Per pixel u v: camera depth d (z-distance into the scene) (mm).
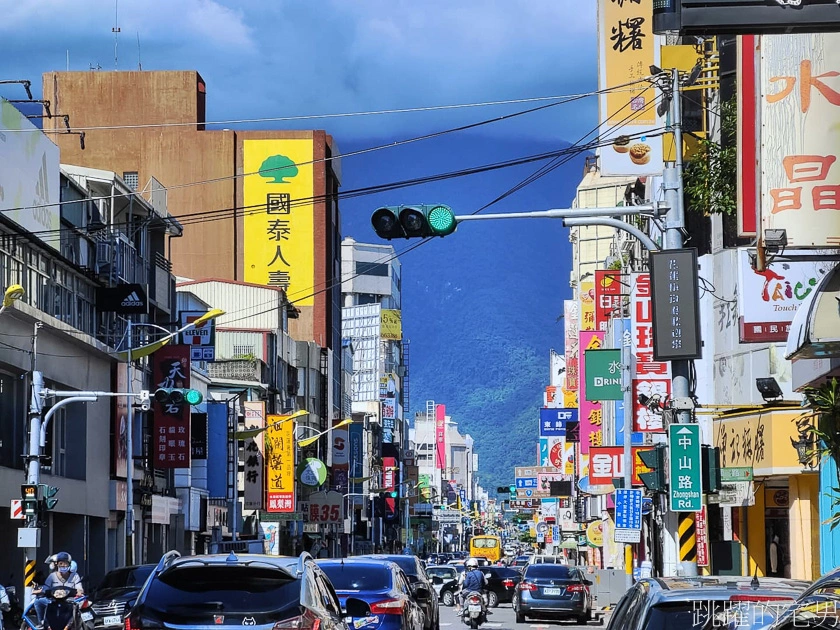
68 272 57719
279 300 110812
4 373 51156
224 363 101438
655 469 26469
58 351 55688
